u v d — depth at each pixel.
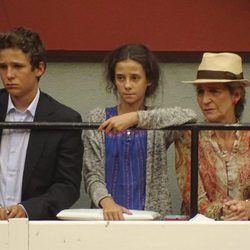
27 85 20.30
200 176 20.84
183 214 20.95
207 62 21.06
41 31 25.50
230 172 20.77
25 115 20.53
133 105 21.31
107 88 22.30
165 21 25.59
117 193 20.98
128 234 19.27
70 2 25.62
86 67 25.77
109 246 19.27
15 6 25.61
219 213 20.27
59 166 20.25
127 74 21.20
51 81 25.80
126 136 21.06
